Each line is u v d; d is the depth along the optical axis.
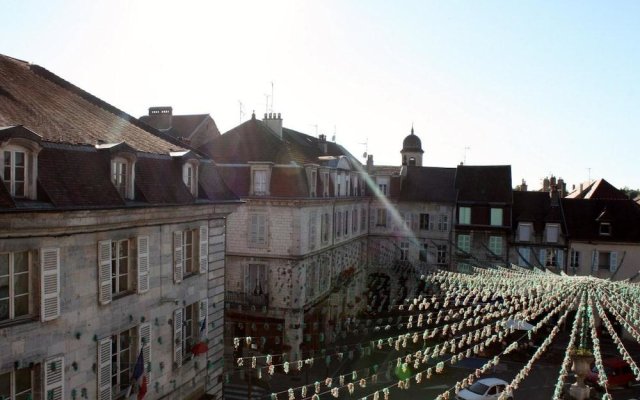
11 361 11.16
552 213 40.03
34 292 11.71
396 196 43.38
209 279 19.02
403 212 43.00
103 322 13.66
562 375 15.55
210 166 19.83
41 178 11.67
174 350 16.78
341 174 35.69
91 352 13.29
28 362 11.51
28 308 11.66
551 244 39.47
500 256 40.59
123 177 14.36
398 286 41.81
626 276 37.84
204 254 18.59
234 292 28.81
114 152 13.73
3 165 10.70
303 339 29.06
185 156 17.08
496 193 41.84
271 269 28.69
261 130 31.94
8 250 10.99
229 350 28.72
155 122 42.25
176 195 16.34
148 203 14.69
